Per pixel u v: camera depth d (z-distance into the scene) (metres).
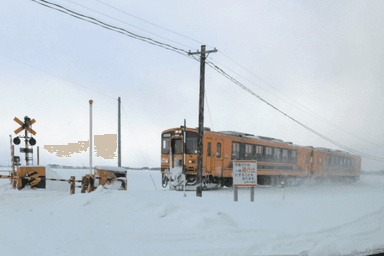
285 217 8.50
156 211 7.54
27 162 17.83
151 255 4.94
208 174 18.78
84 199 8.73
